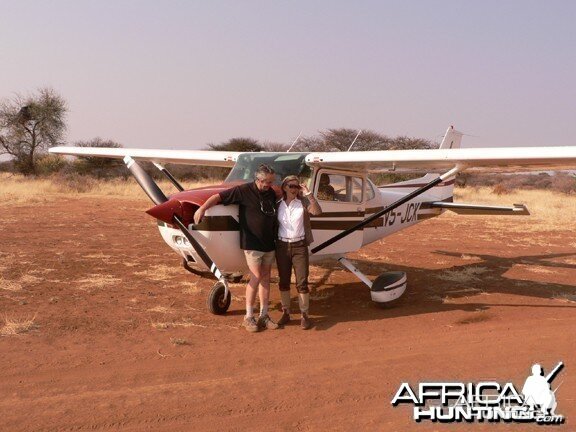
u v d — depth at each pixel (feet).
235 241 17.94
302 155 20.74
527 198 76.89
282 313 19.49
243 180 20.01
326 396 12.26
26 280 22.16
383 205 24.95
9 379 12.77
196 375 13.43
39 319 17.25
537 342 16.39
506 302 21.42
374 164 20.72
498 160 18.38
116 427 10.57
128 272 24.61
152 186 20.29
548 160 17.76
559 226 47.34
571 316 19.47
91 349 14.94
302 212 17.62
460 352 15.44
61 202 54.44
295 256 17.72
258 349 15.51
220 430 10.58
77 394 12.09
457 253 32.99
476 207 27.37
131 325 17.17
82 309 18.61
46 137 96.84
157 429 10.54
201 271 22.81
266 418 11.12
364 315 19.47
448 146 31.32
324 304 20.95
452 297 22.15
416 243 36.76
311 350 15.55
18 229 35.96
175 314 18.57
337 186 21.49
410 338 16.79
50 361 13.94
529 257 31.91
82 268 25.00
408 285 24.30
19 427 10.46
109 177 91.97
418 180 28.32
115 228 38.34
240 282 23.86
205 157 25.14
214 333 16.84
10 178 81.71
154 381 12.98
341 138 104.47
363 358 14.89
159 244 32.35
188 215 17.76
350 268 21.50
